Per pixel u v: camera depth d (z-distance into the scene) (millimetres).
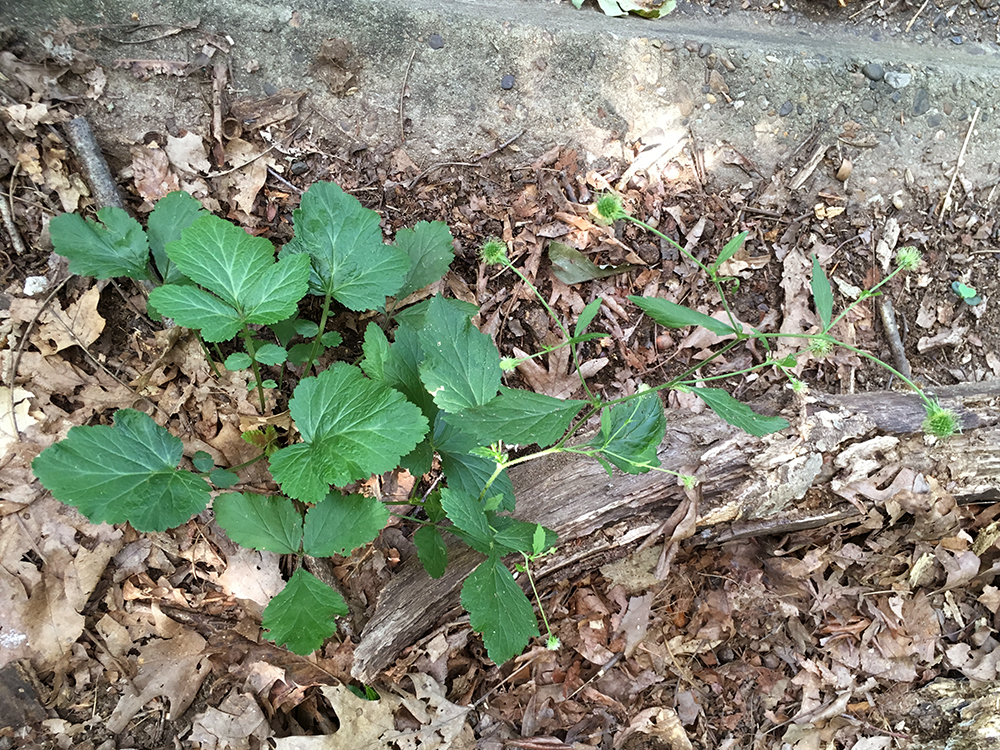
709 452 589
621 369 660
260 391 549
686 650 616
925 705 622
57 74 566
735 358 672
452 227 637
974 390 638
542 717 590
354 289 550
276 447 578
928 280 714
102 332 565
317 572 568
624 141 672
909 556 634
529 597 608
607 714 598
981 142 728
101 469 487
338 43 615
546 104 657
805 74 698
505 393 476
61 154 560
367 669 545
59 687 529
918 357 708
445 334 496
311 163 615
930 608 632
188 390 571
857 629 628
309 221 549
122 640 542
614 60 665
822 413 601
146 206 585
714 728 608
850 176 707
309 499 483
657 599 621
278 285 518
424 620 562
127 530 551
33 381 545
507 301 644
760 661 624
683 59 677
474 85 644
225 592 560
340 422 497
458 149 643
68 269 552
